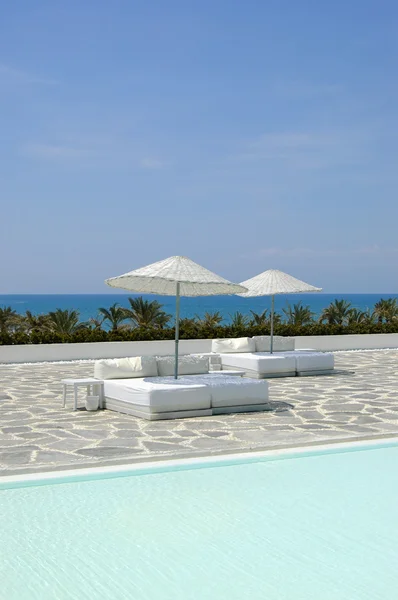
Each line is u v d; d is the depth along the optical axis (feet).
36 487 22.06
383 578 15.78
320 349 74.90
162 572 15.93
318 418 32.96
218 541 17.81
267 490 22.08
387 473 24.09
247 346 54.54
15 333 64.95
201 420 32.30
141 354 66.80
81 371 54.03
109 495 21.34
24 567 16.11
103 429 30.09
